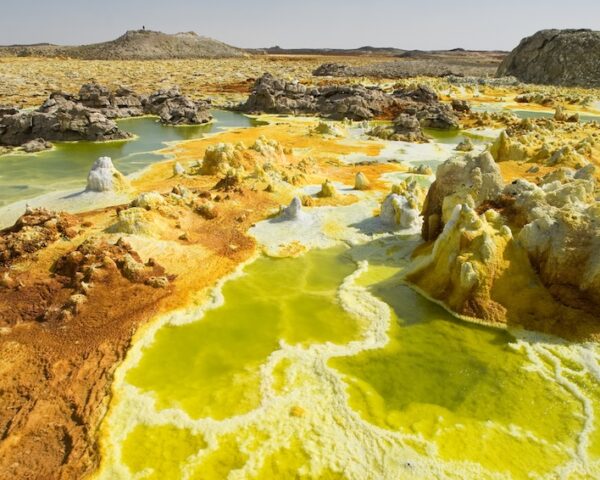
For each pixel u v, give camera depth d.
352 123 56.50
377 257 20.89
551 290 16.41
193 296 17.77
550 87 94.62
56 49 197.38
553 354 14.65
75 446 11.53
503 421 12.34
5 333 15.45
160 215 22.39
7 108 47.25
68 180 32.66
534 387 13.43
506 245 16.97
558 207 18.72
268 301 17.66
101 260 18.14
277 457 11.22
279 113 64.81
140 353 14.74
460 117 61.25
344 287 18.42
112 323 16.02
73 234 20.09
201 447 11.48
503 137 36.53
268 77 68.88
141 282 18.00
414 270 19.05
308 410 12.53
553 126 49.97
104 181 27.67
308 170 33.28
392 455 11.24
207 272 19.39
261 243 22.19
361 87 66.88
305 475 10.78
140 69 119.56
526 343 15.09
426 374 13.97
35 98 67.56
